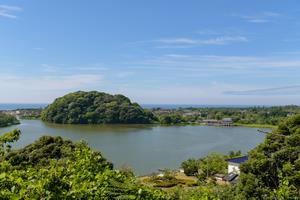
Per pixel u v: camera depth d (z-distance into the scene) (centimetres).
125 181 537
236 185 2188
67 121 11238
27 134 7306
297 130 2314
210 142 7288
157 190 580
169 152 5706
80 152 584
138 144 6456
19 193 381
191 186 3594
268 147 2297
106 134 8006
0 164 523
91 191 439
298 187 1775
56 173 450
